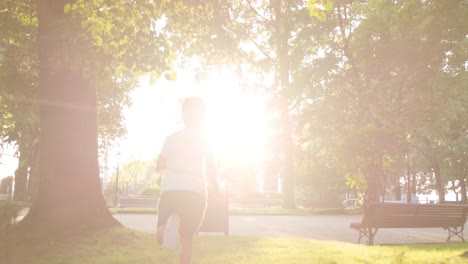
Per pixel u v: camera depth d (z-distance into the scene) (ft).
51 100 31.50
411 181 184.14
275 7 66.03
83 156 31.68
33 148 102.89
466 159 146.82
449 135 132.36
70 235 28.76
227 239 31.73
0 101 55.98
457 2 26.32
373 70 33.60
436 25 26.91
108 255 24.71
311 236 44.91
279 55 74.28
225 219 37.55
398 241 42.78
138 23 27.37
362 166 45.01
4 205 23.76
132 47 27.22
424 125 72.90
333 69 71.31
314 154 85.30
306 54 78.28
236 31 44.96
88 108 32.42
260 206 131.23
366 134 43.29
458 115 100.27
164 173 15.58
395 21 31.35
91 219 30.86
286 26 74.28
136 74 28.04
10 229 24.49
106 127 82.38
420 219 38.52
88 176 31.71
